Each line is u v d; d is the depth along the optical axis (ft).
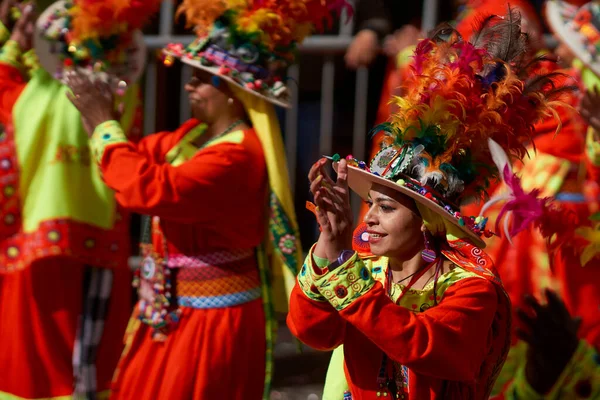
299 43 26.03
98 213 29.60
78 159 29.30
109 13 26.89
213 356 24.43
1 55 30.07
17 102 29.35
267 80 25.21
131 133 30.12
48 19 28.27
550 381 18.35
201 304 24.76
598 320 28.45
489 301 16.51
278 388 35.29
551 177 29.78
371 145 41.98
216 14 24.86
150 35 41.60
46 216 28.84
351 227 16.53
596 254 22.26
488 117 16.79
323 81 38.37
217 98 25.22
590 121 25.26
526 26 21.17
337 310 16.46
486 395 17.58
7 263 29.35
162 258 25.21
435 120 16.75
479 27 17.99
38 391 29.35
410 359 15.88
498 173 17.39
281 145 25.68
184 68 39.73
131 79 29.07
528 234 29.71
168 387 24.43
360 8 37.09
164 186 23.67
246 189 24.72
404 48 34.76
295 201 44.01
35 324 29.32
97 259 29.55
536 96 17.22
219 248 24.85
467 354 16.11
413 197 16.47
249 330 25.08
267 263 26.07
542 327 18.25
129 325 26.08
